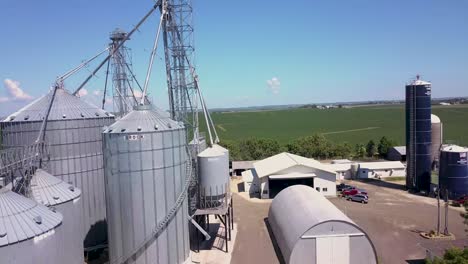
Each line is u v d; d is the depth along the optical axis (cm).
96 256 4112
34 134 3781
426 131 6756
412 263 3831
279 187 7312
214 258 4103
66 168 3881
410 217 5372
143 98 4109
